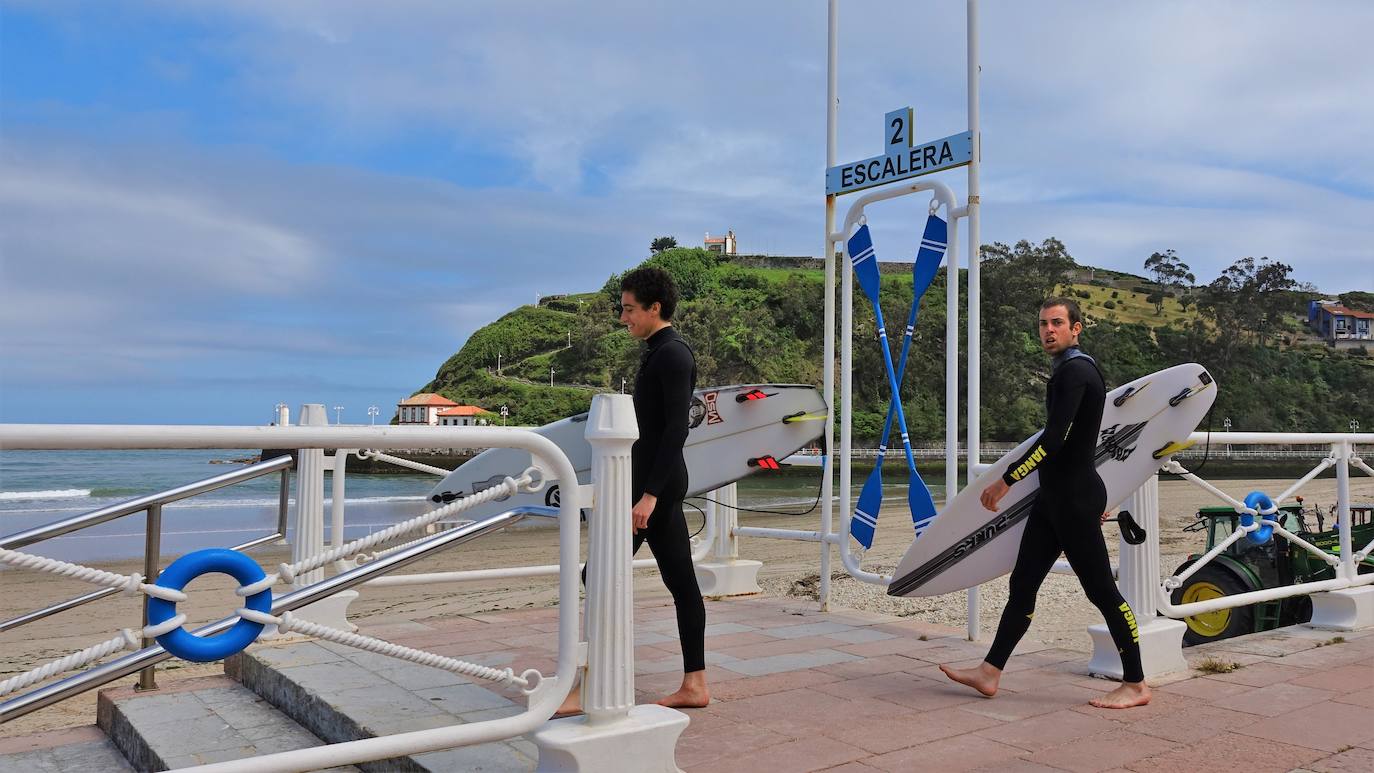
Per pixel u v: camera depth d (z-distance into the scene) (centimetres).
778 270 13350
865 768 284
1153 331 11569
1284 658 445
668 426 321
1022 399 8619
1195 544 1481
